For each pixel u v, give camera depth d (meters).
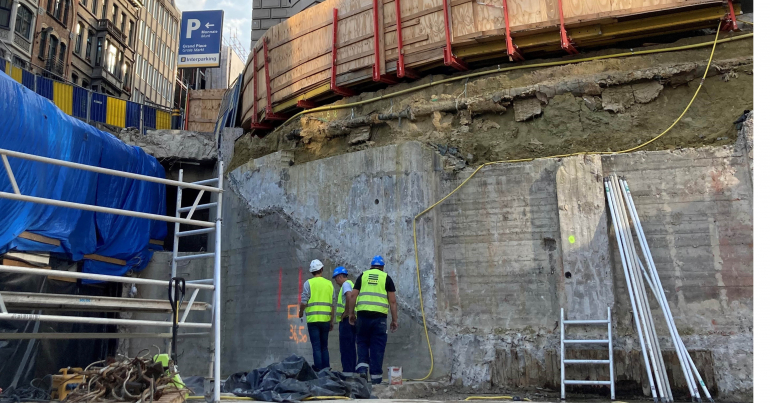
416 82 10.41
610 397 7.44
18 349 9.16
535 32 9.12
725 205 7.84
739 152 7.91
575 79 9.14
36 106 9.37
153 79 44.16
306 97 11.55
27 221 8.98
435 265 8.98
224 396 5.95
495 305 8.64
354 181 10.00
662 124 8.70
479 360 8.41
